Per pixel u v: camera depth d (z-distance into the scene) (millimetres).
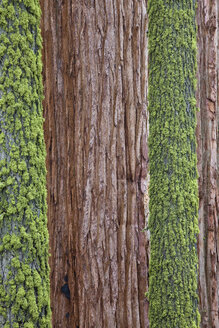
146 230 4738
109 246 4676
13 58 2117
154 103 3029
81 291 4574
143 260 4746
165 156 2953
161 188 2945
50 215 4559
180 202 2906
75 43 4648
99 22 4711
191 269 2900
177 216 2902
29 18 2186
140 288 4730
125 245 4719
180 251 2887
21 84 2127
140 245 4762
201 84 4938
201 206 4832
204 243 4805
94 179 4672
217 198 4848
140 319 4691
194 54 3086
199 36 4945
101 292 4621
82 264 4594
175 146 2949
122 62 4785
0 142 2078
